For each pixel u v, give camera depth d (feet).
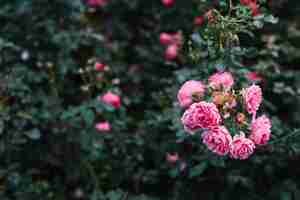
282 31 12.18
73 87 12.26
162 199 10.49
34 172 10.90
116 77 12.50
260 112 9.68
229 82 8.16
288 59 11.70
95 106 10.15
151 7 13.75
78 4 12.38
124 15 14.19
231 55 8.64
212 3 9.64
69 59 11.98
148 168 10.89
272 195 9.94
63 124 10.38
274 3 12.02
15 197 10.50
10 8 12.47
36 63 12.00
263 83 10.30
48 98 10.78
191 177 9.16
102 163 10.76
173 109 9.57
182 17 13.07
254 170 9.87
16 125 10.03
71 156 10.78
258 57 10.59
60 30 12.28
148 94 12.40
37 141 10.62
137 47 13.14
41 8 12.31
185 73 9.12
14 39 12.30
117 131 10.52
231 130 7.84
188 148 9.67
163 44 12.88
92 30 12.83
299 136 8.67
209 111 7.41
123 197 9.63
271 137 8.91
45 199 10.64
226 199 9.79
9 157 10.51
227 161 9.37
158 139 10.36
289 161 10.08
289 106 11.17
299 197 9.84
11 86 10.34
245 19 8.42
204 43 8.61
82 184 11.21
